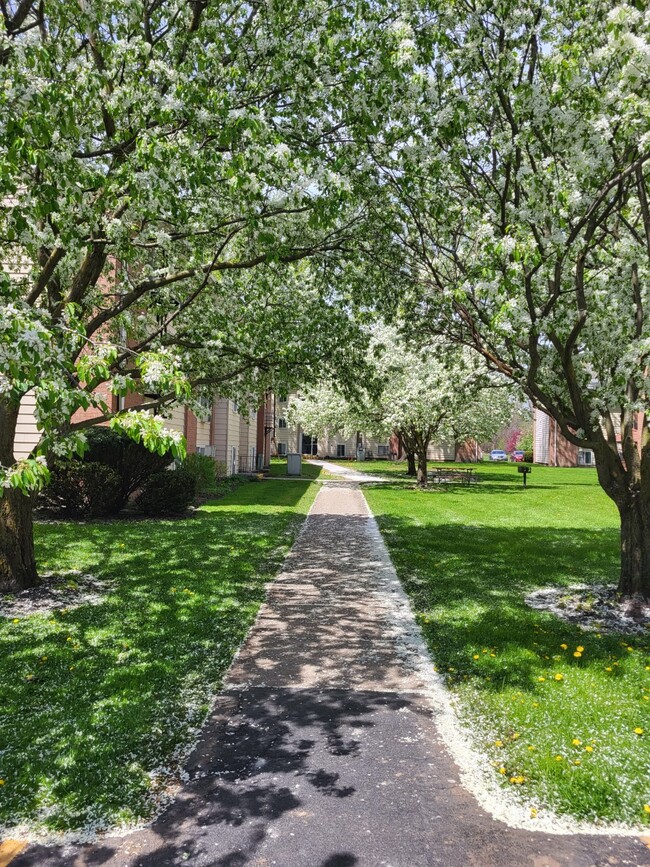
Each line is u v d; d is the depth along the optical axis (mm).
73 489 12820
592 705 4617
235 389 12336
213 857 2986
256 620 6793
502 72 5797
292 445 64375
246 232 8070
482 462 57812
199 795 3500
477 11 5719
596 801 3453
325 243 8672
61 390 3395
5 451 7168
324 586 8328
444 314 8086
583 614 7055
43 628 6145
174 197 5660
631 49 4703
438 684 5113
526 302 6250
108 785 3541
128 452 13250
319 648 5945
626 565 7457
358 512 16828
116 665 5281
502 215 6121
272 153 5316
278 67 6172
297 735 4219
